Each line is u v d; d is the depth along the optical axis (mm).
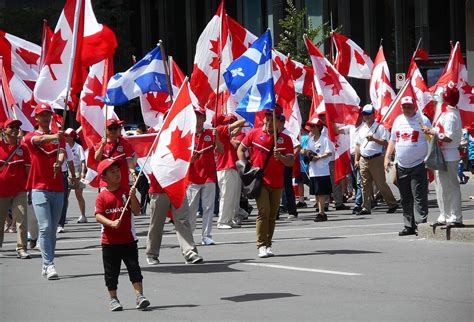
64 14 13125
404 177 15445
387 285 10477
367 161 20500
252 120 14406
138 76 15164
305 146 23344
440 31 42594
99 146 13500
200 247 15125
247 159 13641
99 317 9258
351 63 23375
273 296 10070
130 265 9641
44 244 12078
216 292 10492
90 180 16250
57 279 11969
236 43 18219
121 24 53062
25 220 14609
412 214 15516
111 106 16656
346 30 44531
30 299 10469
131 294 10641
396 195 26453
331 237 15898
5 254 15234
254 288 10656
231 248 14797
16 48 19781
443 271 11383
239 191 18594
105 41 13547
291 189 20328
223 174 18234
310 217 20594
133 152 13336
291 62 22625
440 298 9594
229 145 18000
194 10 54625
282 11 47688
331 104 18812
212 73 17531
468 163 30938
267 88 14000
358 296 9859
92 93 16453
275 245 14906
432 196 25469
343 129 18938
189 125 10469
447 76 19031
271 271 11945
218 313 9227
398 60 43281
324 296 9930
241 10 50906
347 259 12766
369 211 20719
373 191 22656
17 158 14602
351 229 17297
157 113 18078
